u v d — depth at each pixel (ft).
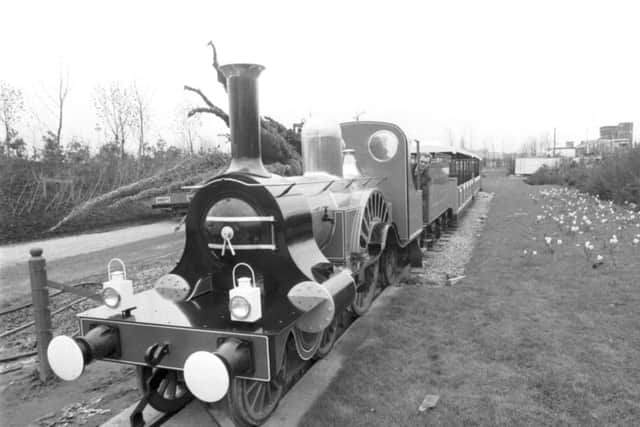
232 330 9.91
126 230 54.03
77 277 29.19
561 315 17.87
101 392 14.44
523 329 16.61
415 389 12.84
